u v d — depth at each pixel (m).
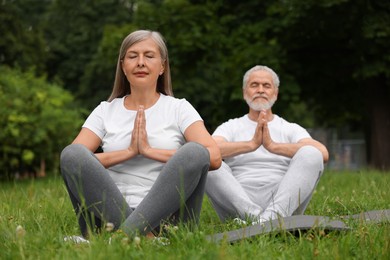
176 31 20.66
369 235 3.65
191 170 3.76
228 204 4.91
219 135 5.55
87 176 3.78
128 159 4.16
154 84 4.39
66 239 3.62
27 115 15.66
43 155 16.09
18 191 7.48
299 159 4.87
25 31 33.75
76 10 37.72
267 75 5.56
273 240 3.63
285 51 19.81
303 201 4.85
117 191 3.85
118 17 37.09
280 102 19.28
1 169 15.34
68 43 37.34
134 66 4.31
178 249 3.30
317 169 4.88
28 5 40.22
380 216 4.58
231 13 21.62
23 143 15.50
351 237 3.61
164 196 3.77
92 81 35.44
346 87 21.20
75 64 37.19
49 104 16.81
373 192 6.83
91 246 3.19
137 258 3.11
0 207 5.53
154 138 4.27
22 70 32.84
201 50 20.69
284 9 19.72
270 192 5.21
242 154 5.37
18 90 16.14
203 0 22.14
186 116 4.30
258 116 5.61
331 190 7.74
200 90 32.53
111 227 3.61
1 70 17.88
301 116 35.66
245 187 5.25
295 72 19.95
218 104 20.34
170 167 3.78
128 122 4.36
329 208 5.70
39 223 4.18
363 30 17.81
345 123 30.78
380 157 20.30
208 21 20.88
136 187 4.21
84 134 4.41
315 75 20.52
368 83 20.52
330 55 20.12
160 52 4.39
